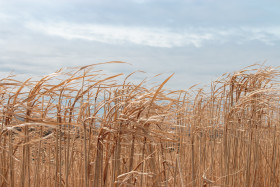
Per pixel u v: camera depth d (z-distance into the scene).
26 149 1.93
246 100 2.90
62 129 2.12
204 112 3.07
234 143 2.98
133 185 2.02
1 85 1.92
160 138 2.02
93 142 2.14
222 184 2.79
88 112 2.18
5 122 1.85
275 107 3.25
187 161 2.89
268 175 3.38
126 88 2.19
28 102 1.90
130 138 2.02
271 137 3.49
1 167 1.86
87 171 1.91
